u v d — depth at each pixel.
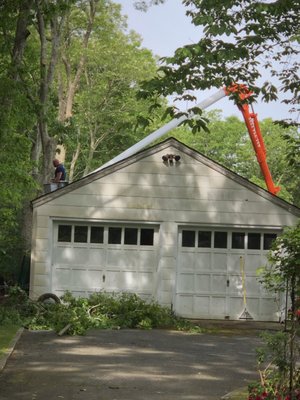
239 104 11.87
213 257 19.70
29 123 19.42
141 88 11.08
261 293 19.56
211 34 10.67
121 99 43.56
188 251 19.69
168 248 19.48
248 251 19.72
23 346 13.01
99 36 40.31
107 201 19.48
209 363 11.72
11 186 20.19
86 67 42.12
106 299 17.86
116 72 42.34
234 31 10.68
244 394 8.91
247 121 24.86
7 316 16.09
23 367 10.70
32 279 19.28
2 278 21.52
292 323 7.18
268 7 10.67
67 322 15.26
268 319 19.44
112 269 19.56
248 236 19.80
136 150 23.88
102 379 9.88
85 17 34.94
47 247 19.33
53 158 24.81
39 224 19.38
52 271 19.45
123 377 10.10
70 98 34.81
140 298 19.33
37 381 9.60
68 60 35.22
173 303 19.39
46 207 19.42
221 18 10.84
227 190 19.58
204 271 19.67
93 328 16.39
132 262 19.58
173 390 9.28
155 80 10.93
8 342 13.12
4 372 10.23
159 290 19.41
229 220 19.53
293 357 7.25
